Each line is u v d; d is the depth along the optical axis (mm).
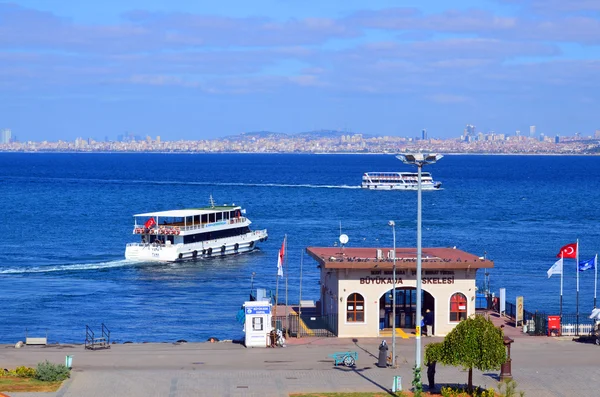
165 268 131375
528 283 117188
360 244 159750
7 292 108188
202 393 50594
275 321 71125
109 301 102625
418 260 52000
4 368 57375
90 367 58062
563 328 71000
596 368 58500
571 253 77250
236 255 147000
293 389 51906
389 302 72062
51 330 85500
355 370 57688
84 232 179500
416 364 51531
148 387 51875
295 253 148875
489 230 186000
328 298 74000
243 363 59688
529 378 55531
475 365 49531
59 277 121562
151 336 82438
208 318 92000
